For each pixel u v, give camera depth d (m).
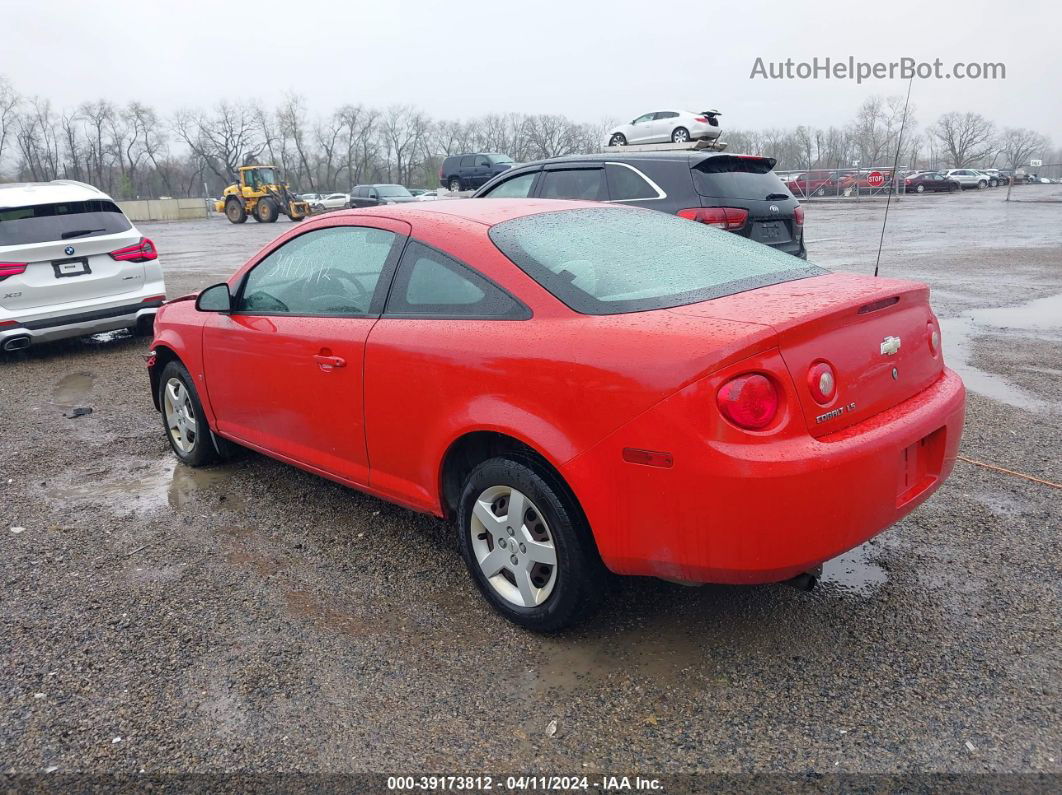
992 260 14.04
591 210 3.57
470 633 3.03
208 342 4.36
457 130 101.00
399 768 2.36
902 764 2.30
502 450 3.09
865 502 2.48
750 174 7.30
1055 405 5.49
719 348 2.35
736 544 2.38
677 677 2.72
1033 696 2.55
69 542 3.90
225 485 4.60
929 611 3.04
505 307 2.93
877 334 2.70
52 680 2.80
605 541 2.62
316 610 3.22
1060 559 3.38
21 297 7.77
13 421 6.02
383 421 3.34
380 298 3.38
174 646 2.99
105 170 99.00
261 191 40.69
